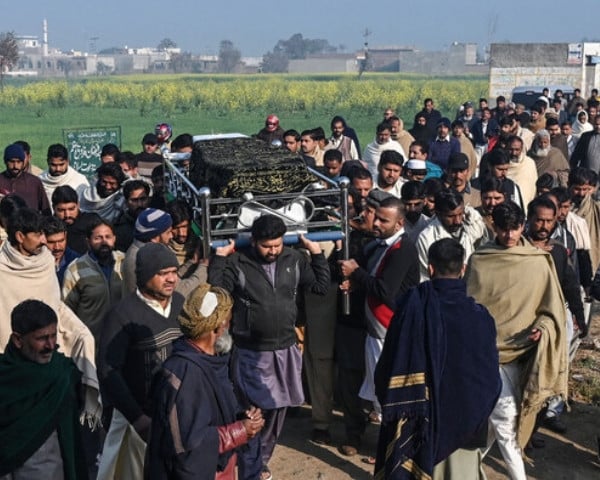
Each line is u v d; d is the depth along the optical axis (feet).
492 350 16.58
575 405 25.91
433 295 16.46
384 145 44.60
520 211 19.61
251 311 20.13
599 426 24.61
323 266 20.83
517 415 19.45
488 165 30.09
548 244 21.85
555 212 21.33
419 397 16.14
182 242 21.06
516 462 19.42
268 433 20.92
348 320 21.99
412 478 16.31
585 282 25.76
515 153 36.94
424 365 16.20
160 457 14.07
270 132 50.29
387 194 21.16
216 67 563.07
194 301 14.26
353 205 24.73
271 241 19.47
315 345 22.72
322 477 21.72
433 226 23.06
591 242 29.55
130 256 19.33
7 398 14.96
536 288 19.36
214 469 14.07
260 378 20.36
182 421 13.84
